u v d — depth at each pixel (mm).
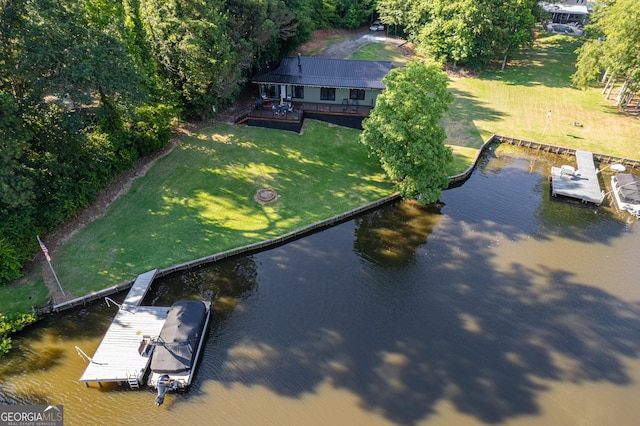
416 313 30125
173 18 39656
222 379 25656
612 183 43688
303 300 30938
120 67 32500
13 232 30156
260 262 34094
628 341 28562
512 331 29031
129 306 29219
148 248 33625
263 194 39844
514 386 25625
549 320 29844
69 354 26656
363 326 29094
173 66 42656
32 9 28094
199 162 42375
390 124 36438
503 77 66312
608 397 25172
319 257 34750
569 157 48219
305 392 25016
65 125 30656
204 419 23625
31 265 31422
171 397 24656
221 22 42375
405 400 24734
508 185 44000
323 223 37375
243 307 30297
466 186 43812
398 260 34656
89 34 31281
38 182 32156
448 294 31672
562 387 25641
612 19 55625
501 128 52531
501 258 34938
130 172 40312
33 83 29672
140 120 40094
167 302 30688
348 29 81750
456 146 48844
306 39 59750
